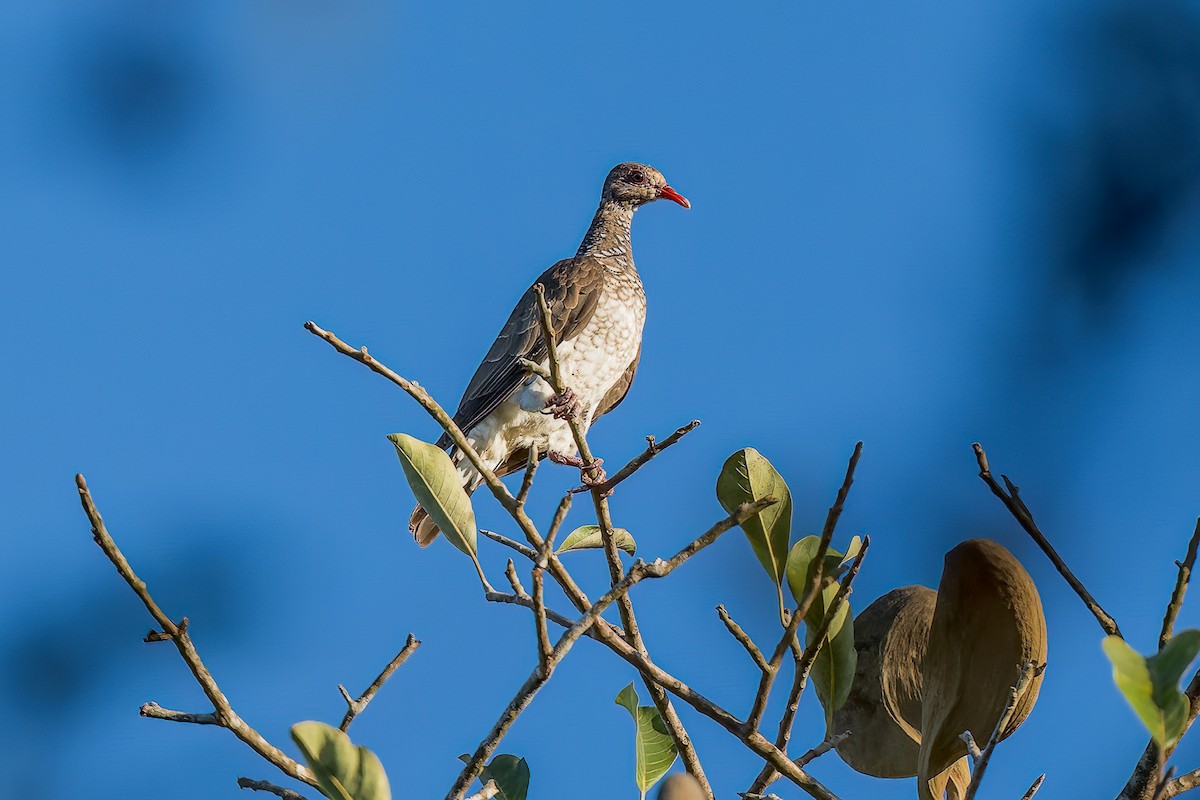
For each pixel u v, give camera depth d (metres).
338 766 4.53
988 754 4.49
